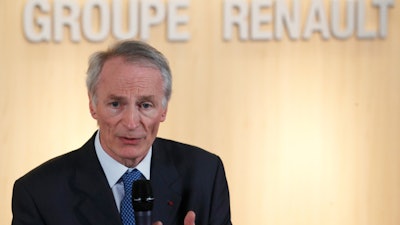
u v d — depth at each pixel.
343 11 7.85
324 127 7.94
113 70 3.63
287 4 7.75
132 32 7.57
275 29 7.75
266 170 7.91
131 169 3.94
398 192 7.98
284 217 7.95
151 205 3.45
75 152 4.07
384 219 7.98
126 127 3.64
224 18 7.71
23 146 7.68
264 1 7.72
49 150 7.71
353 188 7.98
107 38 7.59
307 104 7.91
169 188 4.07
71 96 7.69
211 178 4.22
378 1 7.85
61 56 7.64
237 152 7.88
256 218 7.92
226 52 7.79
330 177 7.96
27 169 7.69
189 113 7.80
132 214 3.85
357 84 7.96
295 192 7.95
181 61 7.74
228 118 7.84
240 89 7.83
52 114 7.69
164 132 7.80
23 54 7.62
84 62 7.65
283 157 7.91
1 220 7.68
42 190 3.89
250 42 7.80
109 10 7.56
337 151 7.96
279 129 7.89
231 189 7.89
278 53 7.82
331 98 7.91
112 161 3.92
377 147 7.97
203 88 7.79
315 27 7.79
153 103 3.67
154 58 3.68
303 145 7.93
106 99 3.65
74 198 3.88
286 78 7.86
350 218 7.95
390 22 7.91
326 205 7.95
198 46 7.75
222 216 4.18
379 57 7.91
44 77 7.65
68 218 3.84
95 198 3.87
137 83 3.62
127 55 3.64
